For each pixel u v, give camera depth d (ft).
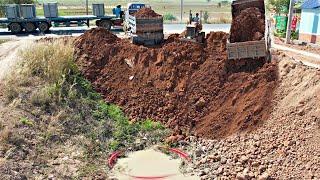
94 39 64.08
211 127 49.39
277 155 41.52
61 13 131.95
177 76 56.59
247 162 42.29
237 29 57.11
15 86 52.42
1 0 123.95
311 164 38.78
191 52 58.39
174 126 51.62
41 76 55.98
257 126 46.32
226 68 54.34
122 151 47.44
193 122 51.21
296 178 38.11
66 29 94.32
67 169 41.81
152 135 50.47
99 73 59.98
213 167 43.29
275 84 49.19
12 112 47.32
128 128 51.49
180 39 61.16
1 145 41.34
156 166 44.42
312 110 43.55
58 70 55.88
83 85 57.11
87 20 93.91
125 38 70.03
